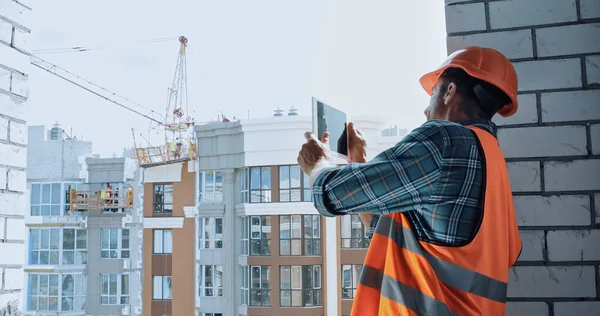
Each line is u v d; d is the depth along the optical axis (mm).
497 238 965
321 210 996
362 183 942
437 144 938
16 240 1753
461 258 927
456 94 1048
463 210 931
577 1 1442
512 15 1462
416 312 946
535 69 1442
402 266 978
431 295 928
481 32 1472
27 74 1825
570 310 1382
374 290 1007
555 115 1425
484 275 935
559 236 1398
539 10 1451
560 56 1437
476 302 926
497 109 1063
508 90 1044
